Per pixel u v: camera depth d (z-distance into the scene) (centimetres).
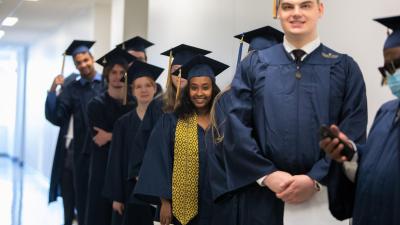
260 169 236
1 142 1744
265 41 329
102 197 452
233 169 246
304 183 225
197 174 321
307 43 244
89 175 468
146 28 670
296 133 235
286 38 248
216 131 286
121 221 414
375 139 198
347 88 239
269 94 242
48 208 793
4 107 1730
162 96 380
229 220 291
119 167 409
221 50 430
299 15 239
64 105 557
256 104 248
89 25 774
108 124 455
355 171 210
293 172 237
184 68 334
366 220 193
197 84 327
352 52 287
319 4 248
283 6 245
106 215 454
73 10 815
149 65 402
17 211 763
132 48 493
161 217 329
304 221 239
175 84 358
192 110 332
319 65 241
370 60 273
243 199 254
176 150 325
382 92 265
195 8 475
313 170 229
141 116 410
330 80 238
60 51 976
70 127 571
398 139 188
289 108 238
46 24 965
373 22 271
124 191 408
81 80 562
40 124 1153
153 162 329
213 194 274
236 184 244
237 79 258
